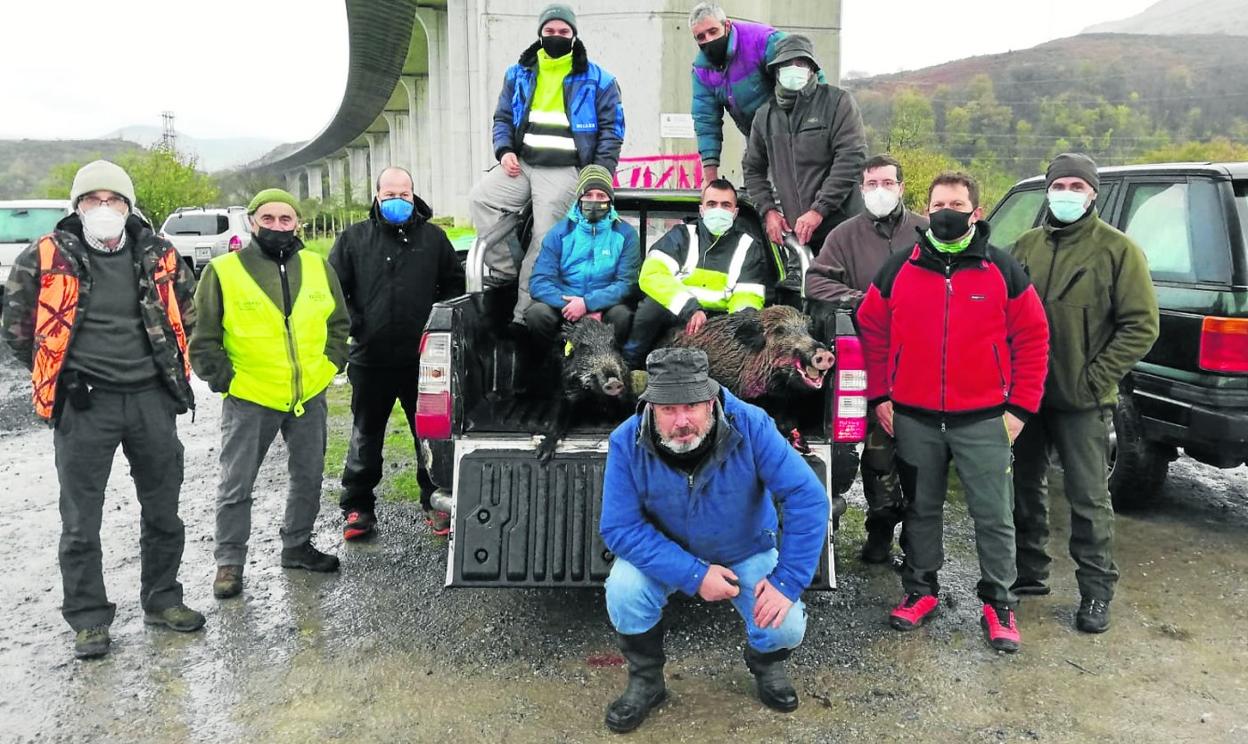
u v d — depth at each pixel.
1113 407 3.93
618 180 10.41
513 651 3.77
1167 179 5.23
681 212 5.52
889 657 3.72
